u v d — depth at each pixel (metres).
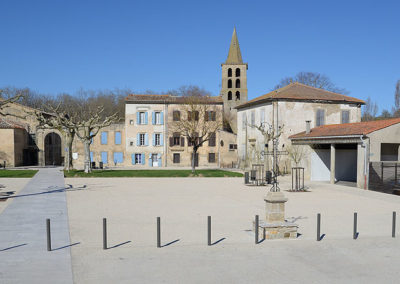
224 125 53.44
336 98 34.81
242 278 7.14
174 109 48.75
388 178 21.61
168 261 8.11
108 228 11.29
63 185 23.64
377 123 24.69
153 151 48.66
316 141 27.53
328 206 16.16
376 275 7.38
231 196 19.17
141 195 19.28
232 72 57.81
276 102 33.38
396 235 10.67
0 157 45.84
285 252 8.87
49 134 52.34
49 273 7.26
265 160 33.88
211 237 10.23
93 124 36.03
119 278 7.05
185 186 24.03
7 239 9.77
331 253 8.83
